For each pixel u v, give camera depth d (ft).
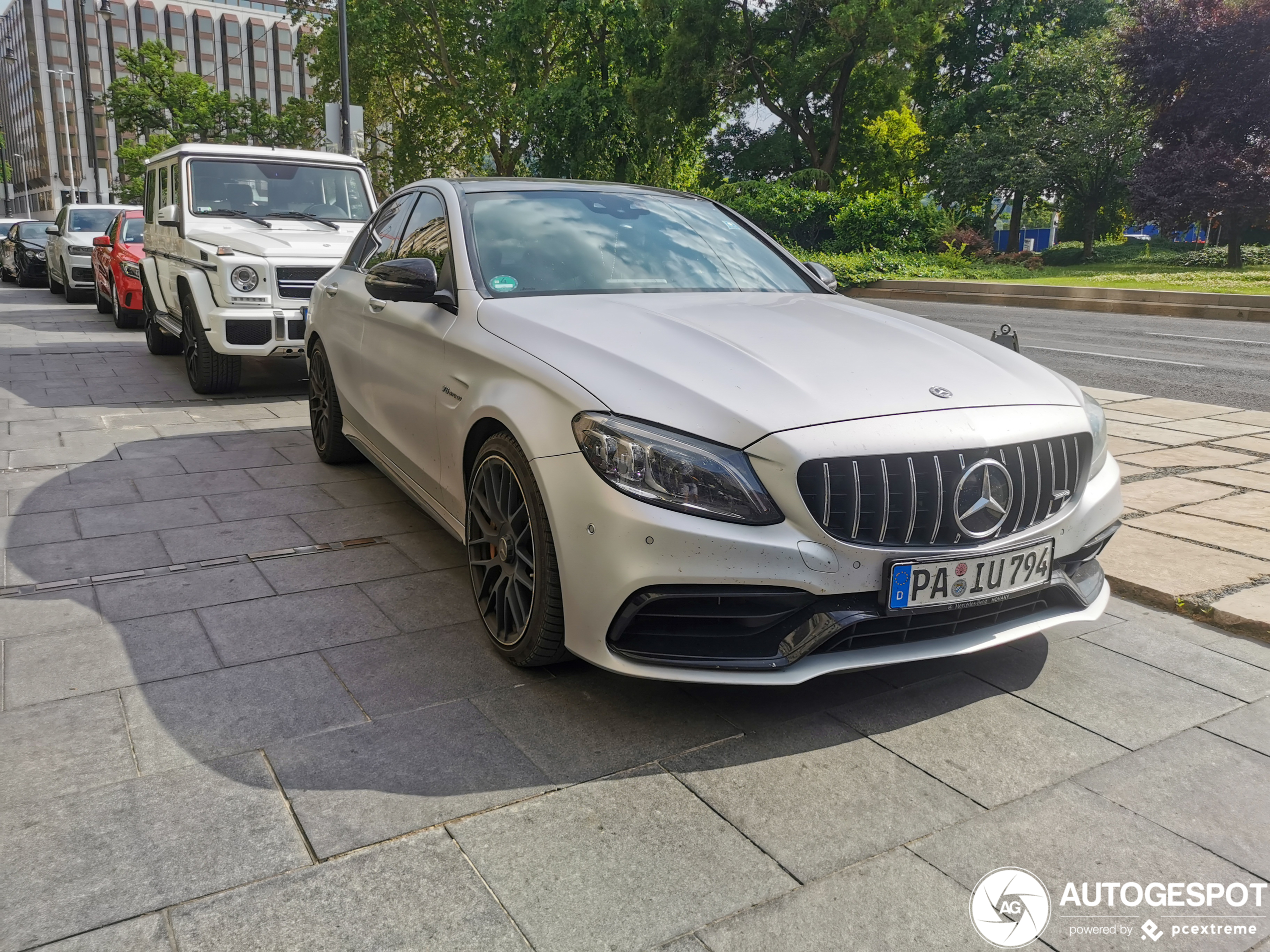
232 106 117.80
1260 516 14.33
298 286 23.70
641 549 7.64
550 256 11.35
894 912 6.13
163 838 6.67
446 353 10.61
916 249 93.97
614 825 6.96
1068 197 110.83
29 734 8.02
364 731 8.21
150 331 31.24
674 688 9.10
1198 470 17.25
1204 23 77.56
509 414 8.79
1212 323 46.57
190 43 303.89
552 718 8.50
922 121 129.70
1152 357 33.60
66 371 28.07
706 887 6.32
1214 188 75.56
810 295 11.92
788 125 120.67
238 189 26.48
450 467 10.61
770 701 8.90
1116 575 11.73
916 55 99.55
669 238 12.40
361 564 12.41
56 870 6.31
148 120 116.88
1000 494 8.10
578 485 8.00
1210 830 7.07
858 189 124.06
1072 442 8.85
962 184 107.34
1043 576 8.60
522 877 6.37
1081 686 9.32
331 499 15.37
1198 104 79.56
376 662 9.54
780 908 6.14
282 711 8.52
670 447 7.65
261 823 6.87
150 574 11.92
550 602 8.52
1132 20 84.38
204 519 14.21
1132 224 113.60
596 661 8.13
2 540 13.10
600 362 8.52
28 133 317.22
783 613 7.75
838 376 8.38
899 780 7.64
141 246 39.32
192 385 25.95
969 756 8.01
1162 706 8.93
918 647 8.19
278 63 318.45
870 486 7.74
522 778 7.54
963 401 8.32
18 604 10.87
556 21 100.99
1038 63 104.83
